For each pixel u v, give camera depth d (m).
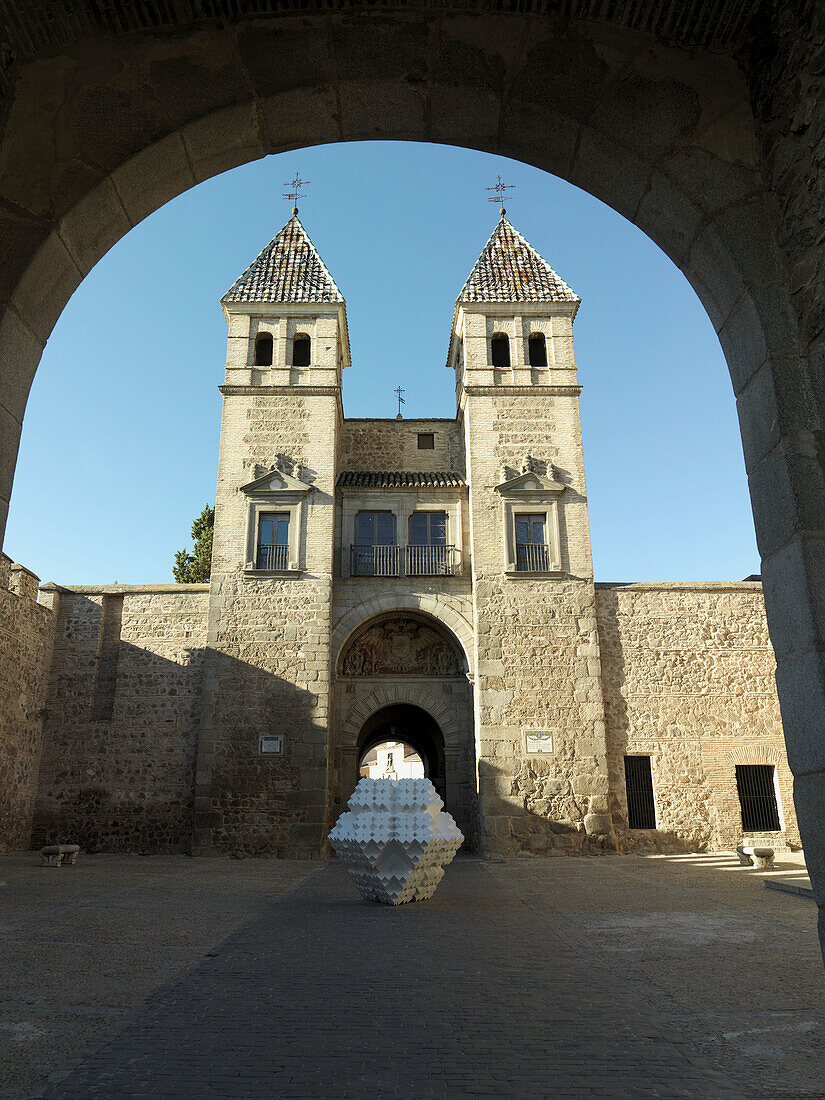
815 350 4.14
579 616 23.22
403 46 4.89
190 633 24.05
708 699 23.31
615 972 6.89
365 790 12.29
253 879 15.62
